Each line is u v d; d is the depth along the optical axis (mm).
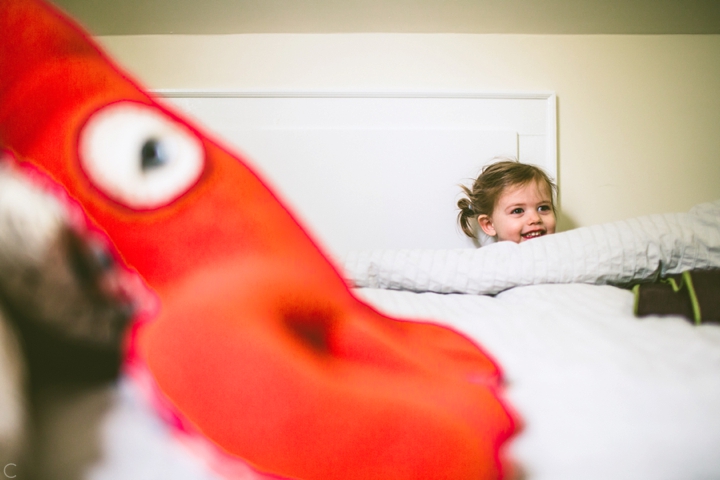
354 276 897
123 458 214
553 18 1312
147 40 1362
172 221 234
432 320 456
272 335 216
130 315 237
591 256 756
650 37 1399
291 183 1333
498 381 326
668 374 342
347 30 1367
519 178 1188
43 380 232
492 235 1274
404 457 207
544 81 1397
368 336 260
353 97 1354
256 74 1375
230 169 269
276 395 203
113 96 248
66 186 226
